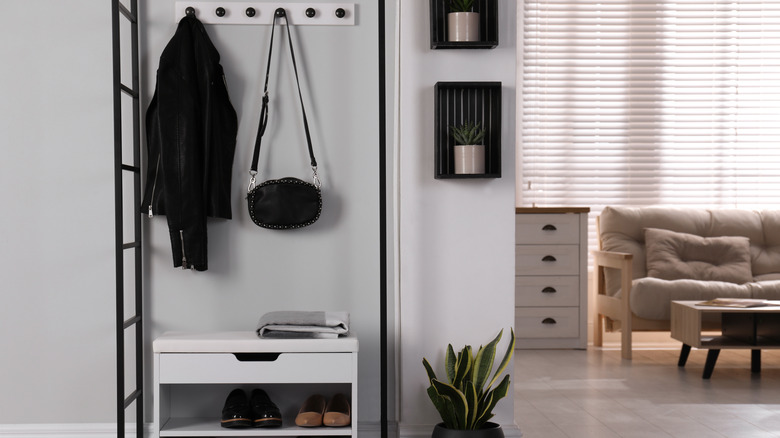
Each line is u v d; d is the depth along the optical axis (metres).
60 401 2.71
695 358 4.62
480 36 2.67
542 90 5.25
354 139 2.71
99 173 2.68
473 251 2.69
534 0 5.23
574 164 5.27
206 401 2.69
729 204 5.32
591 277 5.33
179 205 2.52
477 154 2.58
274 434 2.42
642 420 3.14
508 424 2.70
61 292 2.69
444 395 2.47
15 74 2.66
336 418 2.42
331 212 2.71
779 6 5.26
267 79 2.65
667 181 5.29
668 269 4.80
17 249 2.69
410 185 2.67
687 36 5.25
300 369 2.38
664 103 5.27
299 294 2.72
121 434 2.38
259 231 2.71
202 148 2.59
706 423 3.10
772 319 4.08
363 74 2.71
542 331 4.94
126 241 2.68
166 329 2.69
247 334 2.48
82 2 2.66
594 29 5.23
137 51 2.62
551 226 4.91
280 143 2.70
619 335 5.23
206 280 2.70
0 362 2.70
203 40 2.59
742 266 4.86
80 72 2.67
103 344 2.70
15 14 2.66
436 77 2.66
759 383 3.89
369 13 2.70
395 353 2.73
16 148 2.67
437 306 2.69
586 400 3.50
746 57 5.27
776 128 5.30
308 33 2.70
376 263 2.73
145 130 2.65
